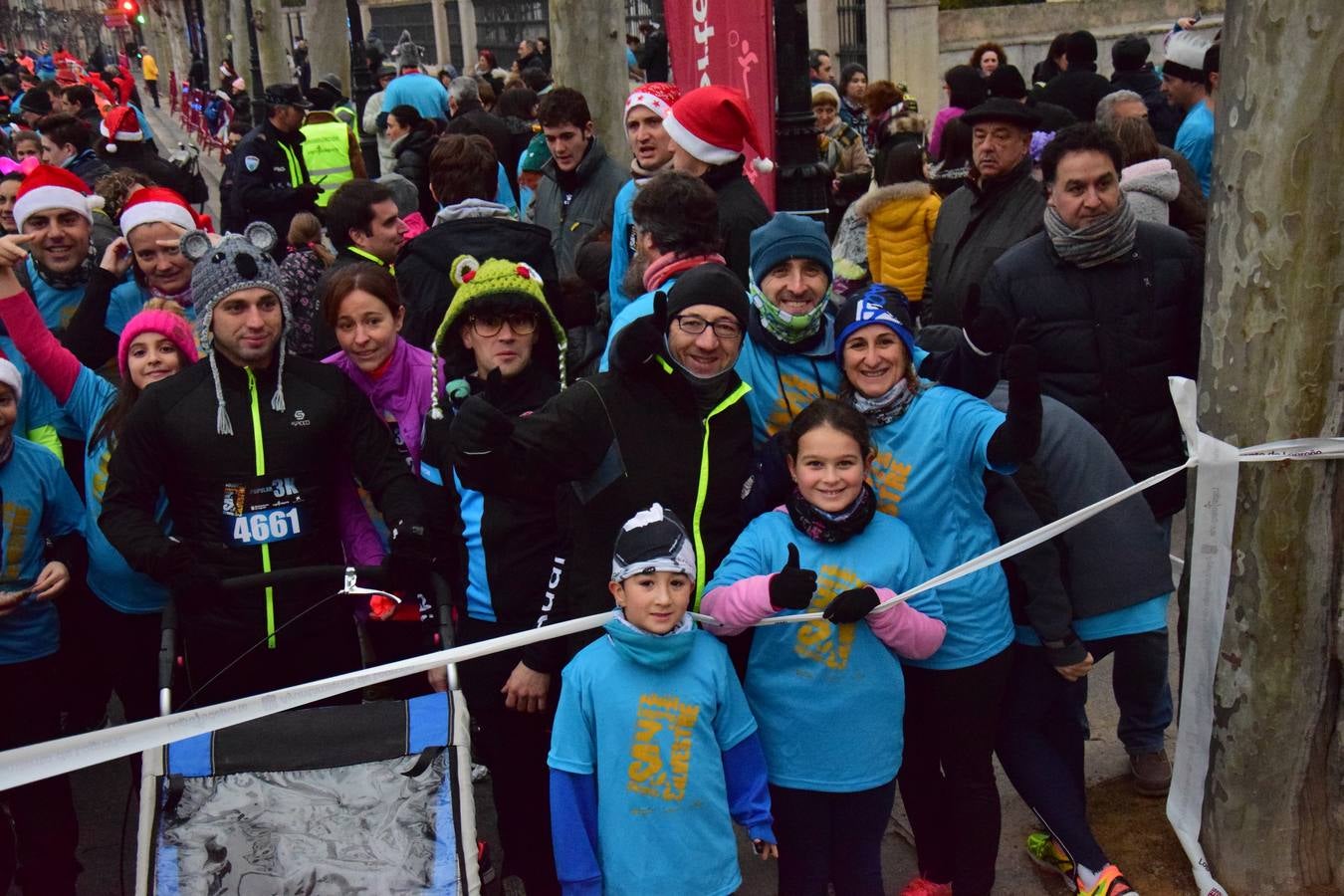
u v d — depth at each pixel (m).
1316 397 3.15
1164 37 16.89
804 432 3.04
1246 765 3.39
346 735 2.87
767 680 3.14
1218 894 3.50
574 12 8.05
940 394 3.25
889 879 3.80
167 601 3.55
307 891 2.67
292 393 3.42
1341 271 3.08
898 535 3.15
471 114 8.35
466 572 3.45
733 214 4.34
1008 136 4.82
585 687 2.98
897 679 3.14
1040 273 3.91
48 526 3.68
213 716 2.49
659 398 3.05
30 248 4.91
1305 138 3.01
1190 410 3.32
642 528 2.90
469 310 3.38
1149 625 3.49
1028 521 3.31
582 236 6.07
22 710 3.56
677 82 6.07
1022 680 3.46
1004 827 4.00
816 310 3.30
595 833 3.04
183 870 2.67
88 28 73.56
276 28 19.39
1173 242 3.90
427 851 2.73
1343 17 2.91
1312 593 3.25
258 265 3.32
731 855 3.02
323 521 3.49
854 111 11.80
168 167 8.60
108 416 3.73
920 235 6.43
